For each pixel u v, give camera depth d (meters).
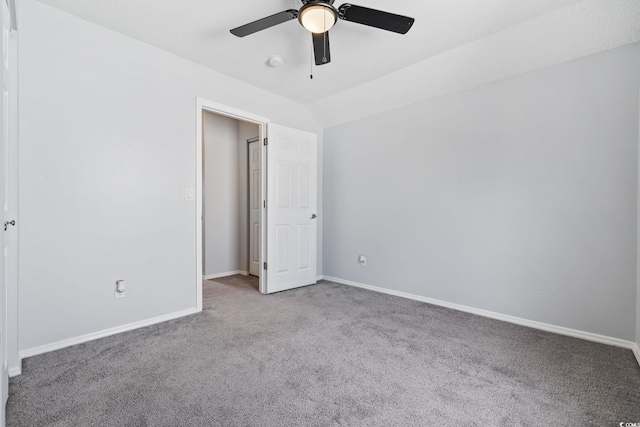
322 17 1.73
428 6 1.96
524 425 1.31
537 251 2.40
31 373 1.70
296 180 3.60
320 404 1.45
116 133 2.26
